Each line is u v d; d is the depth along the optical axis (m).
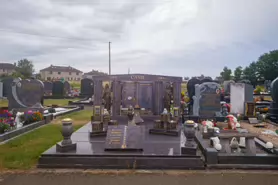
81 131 10.66
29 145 8.95
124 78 13.77
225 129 10.24
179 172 6.57
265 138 10.97
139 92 14.69
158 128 10.36
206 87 13.98
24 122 12.44
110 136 7.57
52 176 6.20
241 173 6.55
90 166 6.73
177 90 14.17
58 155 6.88
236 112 16.92
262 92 33.09
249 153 7.22
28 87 15.70
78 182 5.87
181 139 9.14
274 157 6.98
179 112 13.47
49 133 11.12
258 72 66.88
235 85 17.02
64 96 33.78
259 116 16.19
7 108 17.08
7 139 9.77
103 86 13.88
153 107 14.43
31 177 6.13
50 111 16.95
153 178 6.15
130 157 6.88
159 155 6.93
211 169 6.80
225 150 7.43
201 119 13.66
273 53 65.31
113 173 6.43
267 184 5.89
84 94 34.28
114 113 13.86
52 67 101.94
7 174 6.30
